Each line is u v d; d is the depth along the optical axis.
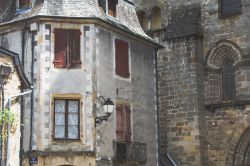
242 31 32.00
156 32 35.41
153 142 30.59
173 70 33.81
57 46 26.61
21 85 23.22
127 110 28.77
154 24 36.16
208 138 32.50
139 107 29.78
